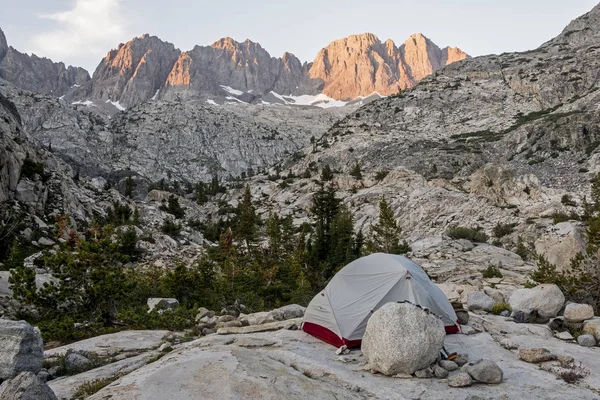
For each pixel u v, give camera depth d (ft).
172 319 55.31
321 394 25.82
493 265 120.98
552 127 446.60
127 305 63.98
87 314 56.54
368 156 530.68
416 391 27.55
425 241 161.99
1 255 120.57
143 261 146.61
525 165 412.16
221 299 80.74
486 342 37.76
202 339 39.88
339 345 36.32
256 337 40.24
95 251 59.11
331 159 550.77
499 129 571.69
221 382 25.26
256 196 391.65
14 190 159.22
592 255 57.72
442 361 31.65
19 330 30.19
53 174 199.52
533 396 26.63
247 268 111.04
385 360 29.96
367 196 280.72
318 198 229.86
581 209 236.43
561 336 39.96
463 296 66.64
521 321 45.65
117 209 218.38
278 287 99.09
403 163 481.05
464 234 166.09
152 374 26.73
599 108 451.12
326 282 127.34
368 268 41.42
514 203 256.32
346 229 166.20
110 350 41.65
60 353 40.68
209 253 149.07
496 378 28.68
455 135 585.63
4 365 28.99
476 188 270.05
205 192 538.06
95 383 30.01
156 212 258.98
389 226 153.79
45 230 150.41
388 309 31.60
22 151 176.04
